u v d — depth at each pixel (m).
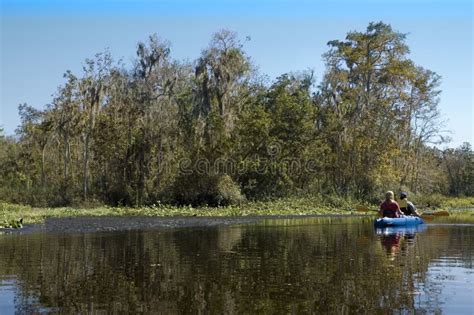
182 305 7.85
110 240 16.61
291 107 40.34
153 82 38.19
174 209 34.31
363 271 10.39
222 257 12.40
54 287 9.12
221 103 36.91
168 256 12.66
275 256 12.48
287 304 7.85
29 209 33.69
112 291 8.80
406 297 8.26
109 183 39.28
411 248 13.91
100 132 39.38
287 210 34.72
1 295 8.55
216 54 37.12
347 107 42.41
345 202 38.44
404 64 44.56
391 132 44.22
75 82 41.50
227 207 36.09
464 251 13.25
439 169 63.62
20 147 53.25
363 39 44.94
